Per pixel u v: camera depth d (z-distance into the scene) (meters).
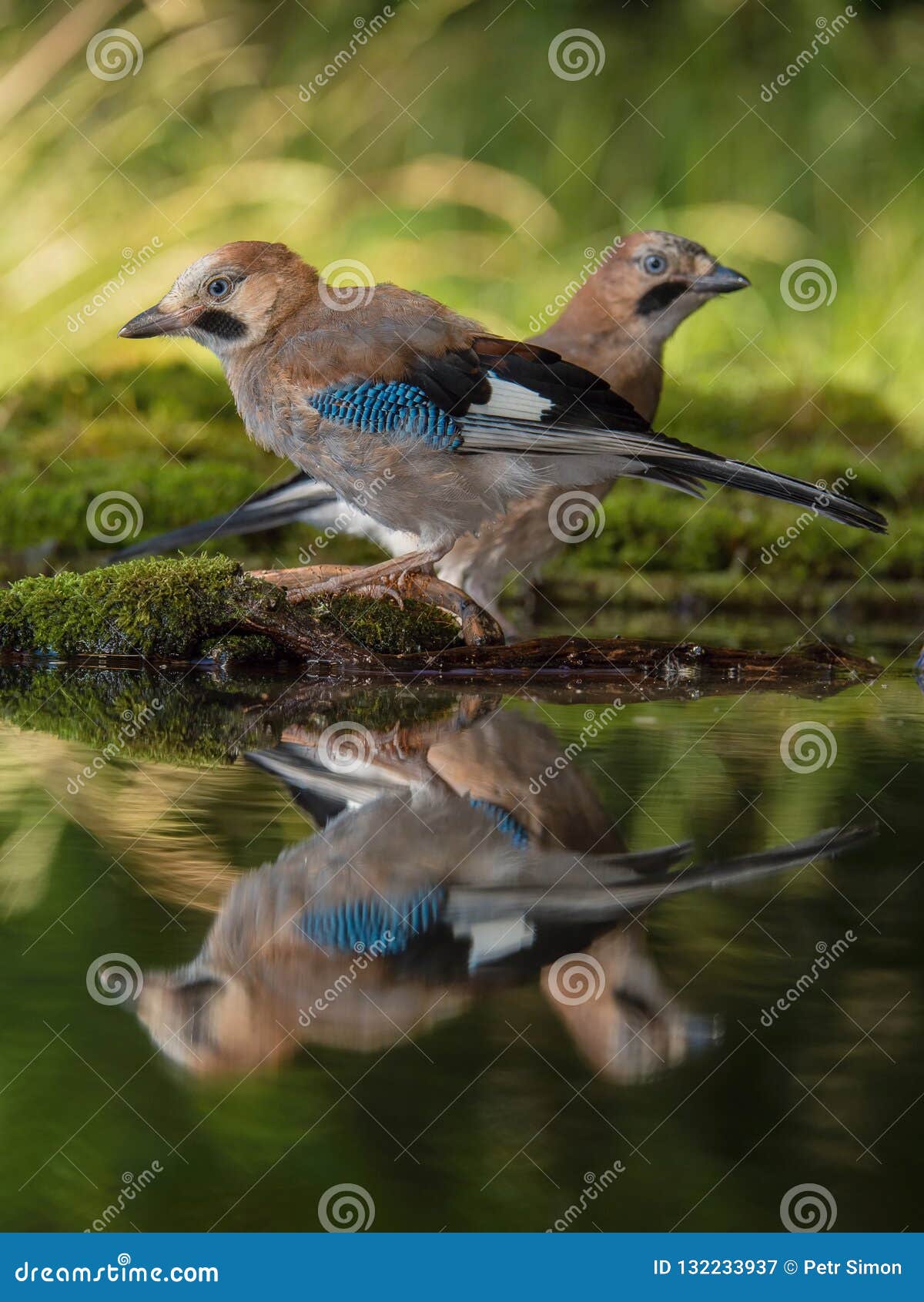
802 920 5.29
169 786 7.11
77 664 10.95
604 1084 4.20
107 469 16.44
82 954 5.00
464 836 6.30
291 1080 4.24
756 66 26.19
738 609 14.31
